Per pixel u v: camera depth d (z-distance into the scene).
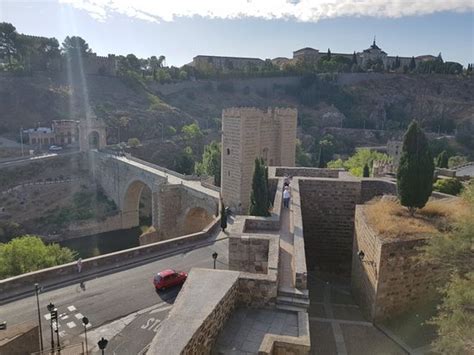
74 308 22.47
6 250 35.28
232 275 11.70
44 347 18.41
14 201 77.44
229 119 46.91
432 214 19.00
